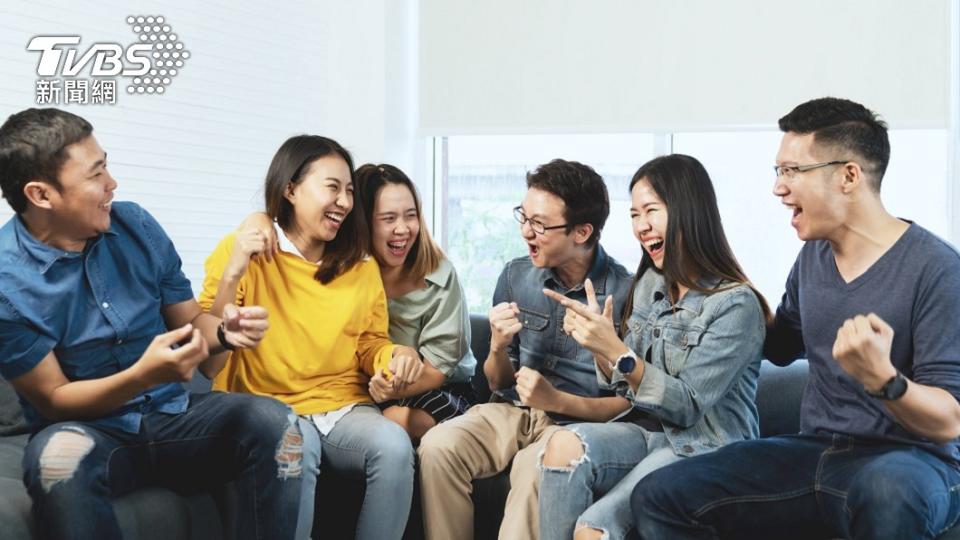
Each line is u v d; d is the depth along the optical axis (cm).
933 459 193
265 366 251
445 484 245
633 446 232
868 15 323
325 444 246
